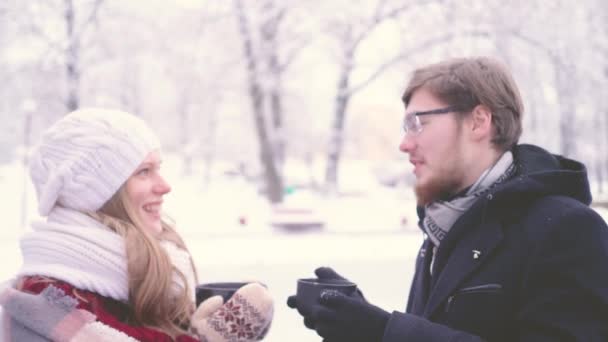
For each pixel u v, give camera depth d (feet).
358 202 80.84
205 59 75.92
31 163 6.28
